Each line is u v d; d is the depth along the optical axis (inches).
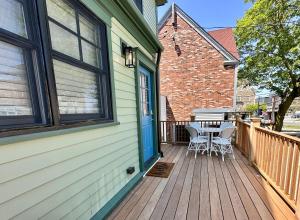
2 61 45.7
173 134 222.2
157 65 175.2
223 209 85.3
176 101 365.7
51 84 54.9
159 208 87.0
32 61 51.6
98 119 82.0
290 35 362.3
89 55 78.6
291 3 349.4
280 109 434.6
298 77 386.0
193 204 89.9
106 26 86.4
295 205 79.3
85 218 70.2
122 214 82.8
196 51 347.3
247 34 405.7
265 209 84.8
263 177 121.1
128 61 108.3
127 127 110.8
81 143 68.7
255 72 433.7
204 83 347.9
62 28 62.6
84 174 70.2
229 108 328.8
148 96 161.0
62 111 64.2
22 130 45.8
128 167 110.0
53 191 55.7
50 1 58.5
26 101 50.9
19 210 45.6
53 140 55.8
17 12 48.1
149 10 171.8
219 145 180.7
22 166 46.4
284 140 92.8
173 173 131.3
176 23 353.7
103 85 88.0
